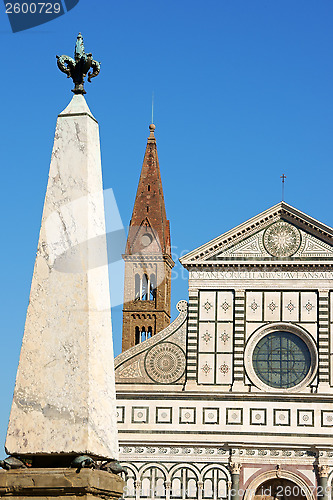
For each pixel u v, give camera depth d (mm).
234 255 74875
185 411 71875
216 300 74375
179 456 71000
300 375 72188
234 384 72000
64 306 18875
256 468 70375
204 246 75000
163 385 72625
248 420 71250
